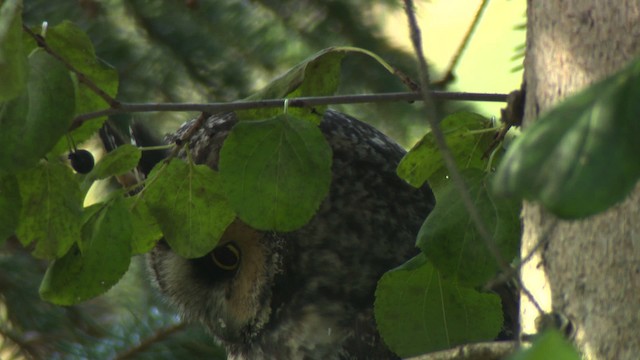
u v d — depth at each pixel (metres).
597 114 4.38
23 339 5.21
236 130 4.61
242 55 5.26
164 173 4.66
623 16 4.52
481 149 4.66
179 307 4.98
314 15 5.28
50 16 5.19
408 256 4.89
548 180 4.38
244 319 4.93
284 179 4.61
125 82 5.19
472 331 4.67
